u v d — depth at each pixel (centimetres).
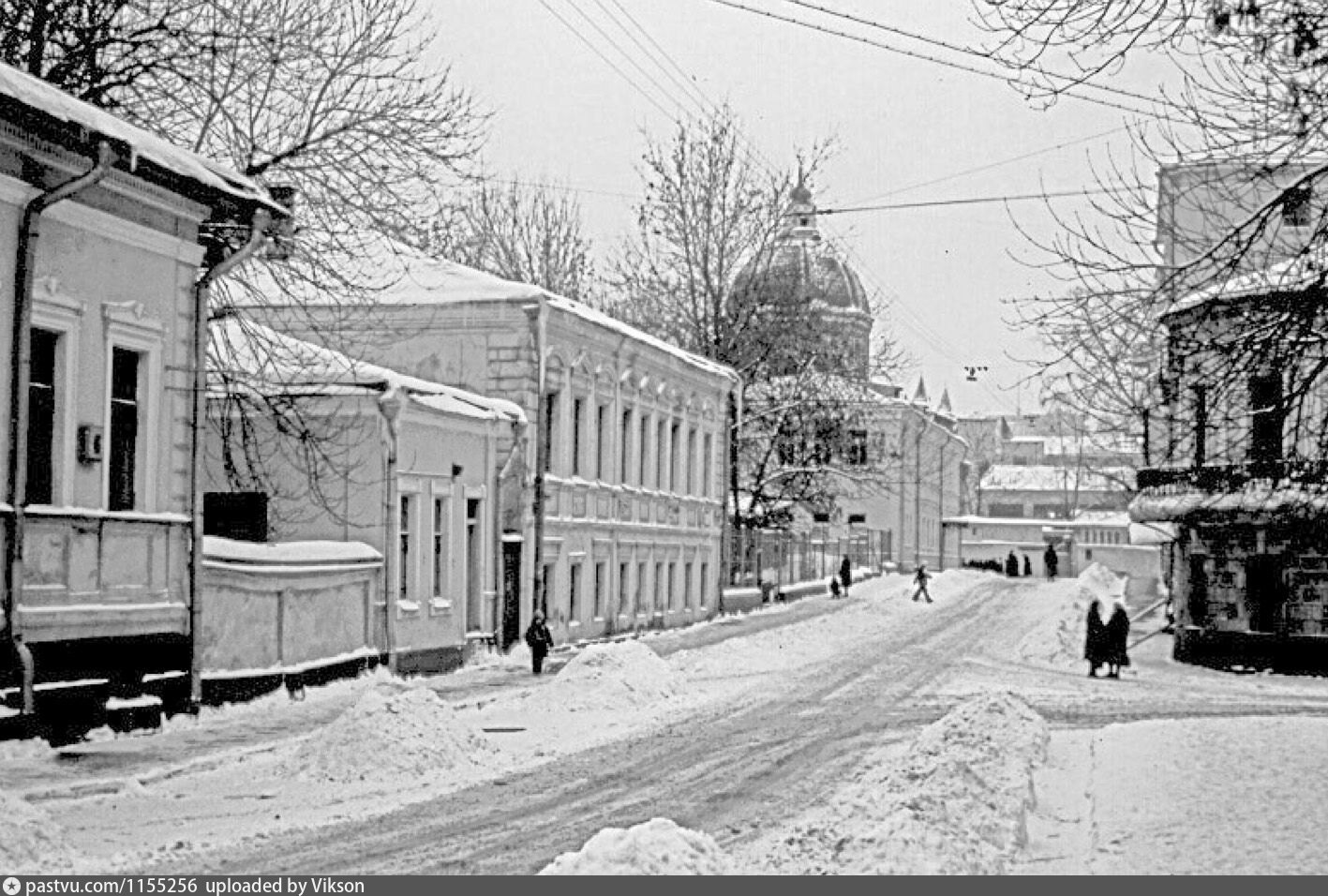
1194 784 1533
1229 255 1647
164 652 2172
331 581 2742
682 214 6378
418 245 3906
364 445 3011
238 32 3014
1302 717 2427
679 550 5291
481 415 3453
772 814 1572
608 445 4541
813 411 6575
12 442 1844
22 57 2833
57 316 1953
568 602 4188
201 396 2256
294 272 3161
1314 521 2302
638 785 1780
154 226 2152
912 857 1115
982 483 13675
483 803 1628
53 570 1934
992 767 1577
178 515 2205
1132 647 4522
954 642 4669
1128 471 6244
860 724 2500
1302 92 1504
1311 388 1641
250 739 2069
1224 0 1383
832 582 7181
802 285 6556
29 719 1838
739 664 3822
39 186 1903
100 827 1430
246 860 1260
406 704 1923
